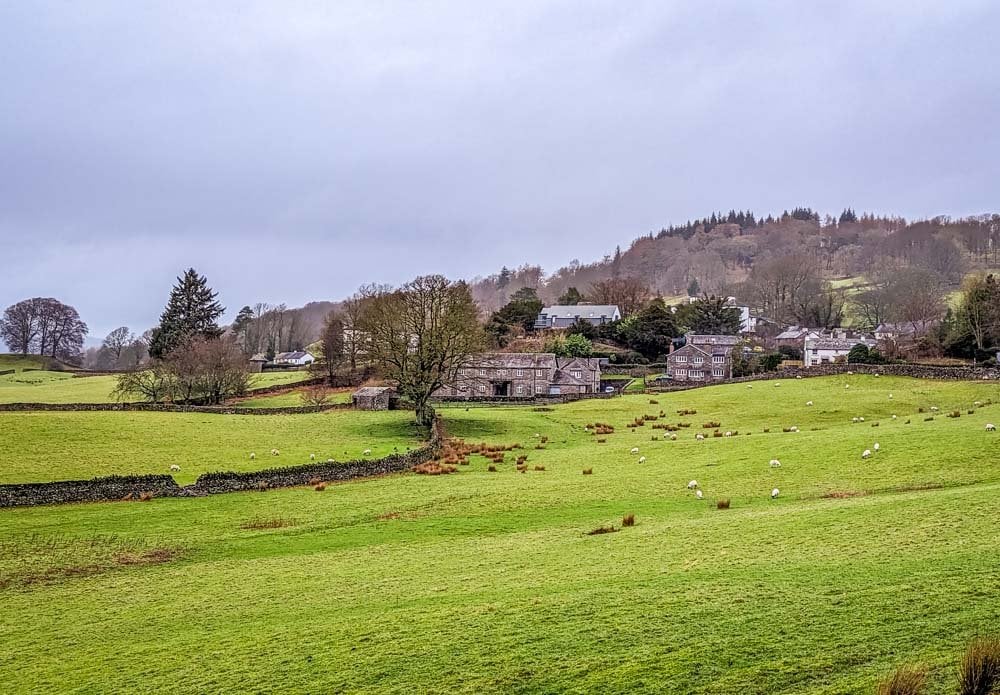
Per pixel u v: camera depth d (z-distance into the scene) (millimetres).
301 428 91875
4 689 24750
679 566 31125
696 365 158875
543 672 22547
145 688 24031
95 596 34094
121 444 76062
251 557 39688
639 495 49000
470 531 42750
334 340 167500
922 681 19406
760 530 35688
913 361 137750
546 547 37188
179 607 31906
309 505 51594
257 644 26656
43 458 68312
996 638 21016
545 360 147250
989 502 35812
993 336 132750
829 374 124688
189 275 195750
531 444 81062
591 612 26422
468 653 24141
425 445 75625
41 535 44656
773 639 23047
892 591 25547
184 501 53719
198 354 137500
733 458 58438
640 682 21484
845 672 20812
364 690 22531
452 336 97938
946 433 55875
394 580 33375
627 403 113062
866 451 52406
